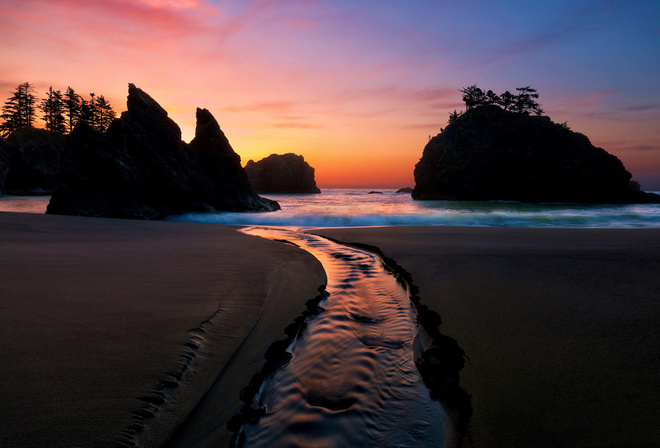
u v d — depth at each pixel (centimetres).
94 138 1745
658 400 201
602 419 187
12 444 155
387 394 222
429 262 585
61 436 163
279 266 553
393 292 429
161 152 1938
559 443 172
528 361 252
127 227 1055
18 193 5022
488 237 877
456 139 6412
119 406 189
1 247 609
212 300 372
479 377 235
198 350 261
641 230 1022
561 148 5156
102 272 460
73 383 204
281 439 180
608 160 4953
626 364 242
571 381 225
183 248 687
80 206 1650
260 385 227
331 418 198
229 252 659
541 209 2562
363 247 753
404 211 2117
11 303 326
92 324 289
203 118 2555
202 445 172
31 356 230
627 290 412
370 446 176
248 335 299
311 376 242
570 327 309
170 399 201
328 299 404
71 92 6800
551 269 520
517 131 5506
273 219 1692
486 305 372
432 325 324
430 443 178
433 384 231
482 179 5684
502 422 190
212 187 2255
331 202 4272
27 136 5344
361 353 275
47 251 589
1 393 189
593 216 1709
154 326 294
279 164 12481
